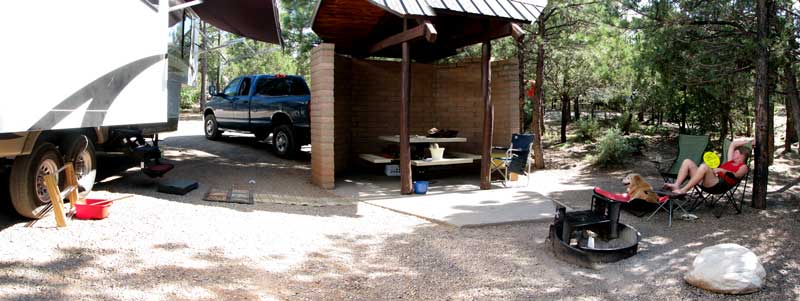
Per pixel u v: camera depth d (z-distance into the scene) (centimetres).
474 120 1023
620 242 513
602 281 414
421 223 598
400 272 427
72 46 438
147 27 561
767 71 655
